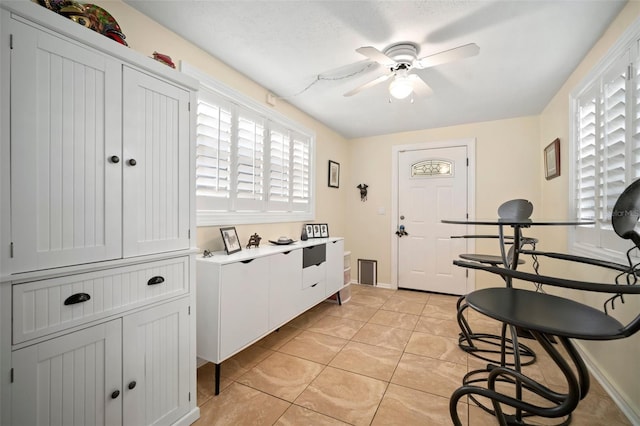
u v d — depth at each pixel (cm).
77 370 110
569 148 245
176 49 191
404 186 416
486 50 204
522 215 170
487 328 277
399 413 160
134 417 126
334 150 416
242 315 195
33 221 99
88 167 113
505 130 358
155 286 136
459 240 384
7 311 94
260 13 170
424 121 368
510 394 178
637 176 154
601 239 191
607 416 158
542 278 75
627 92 160
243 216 251
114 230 121
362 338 254
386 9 164
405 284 415
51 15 102
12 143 94
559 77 246
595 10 164
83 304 111
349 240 454
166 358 140
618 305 172
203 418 156
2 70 92
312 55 215
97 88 115
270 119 283
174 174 146
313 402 169
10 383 94
